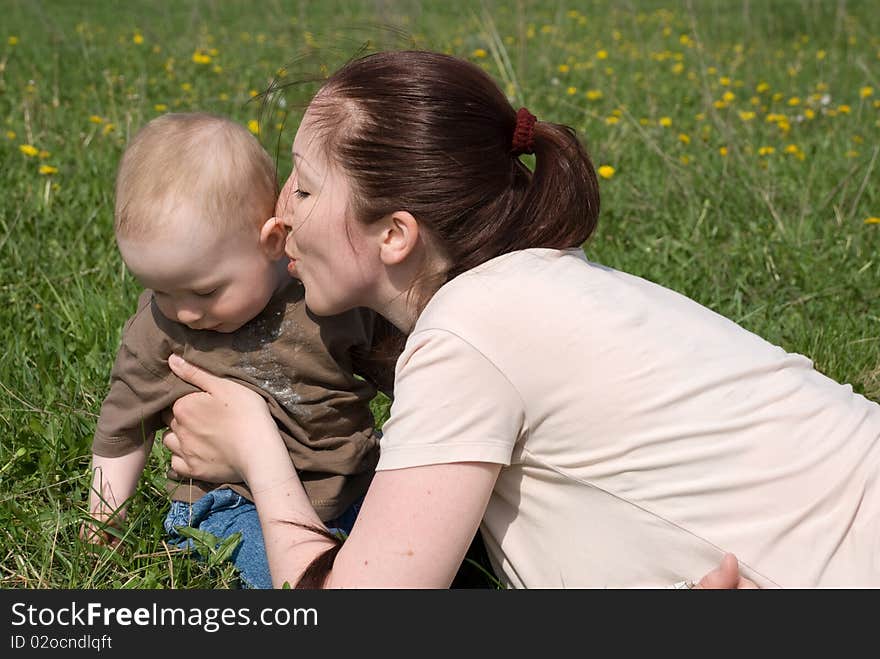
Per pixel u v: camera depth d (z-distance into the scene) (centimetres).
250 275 224
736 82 870
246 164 222
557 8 1709
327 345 238
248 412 231
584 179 215
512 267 206
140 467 258
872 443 204
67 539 251
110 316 365
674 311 212
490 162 208
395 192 203
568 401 200
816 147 638
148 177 215
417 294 213
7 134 602
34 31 1209
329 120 208
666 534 199
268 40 1230
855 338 380
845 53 1128
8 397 310
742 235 479
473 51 1114
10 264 411
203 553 244
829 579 196
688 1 709
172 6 1673
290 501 222
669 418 199
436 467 195
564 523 207
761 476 197
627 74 973
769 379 207
